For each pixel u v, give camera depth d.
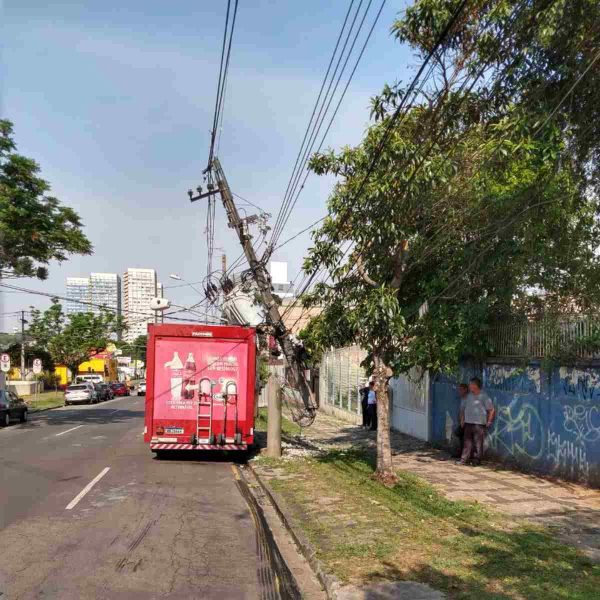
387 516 8.16
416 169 8.77
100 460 14.35
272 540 7.62
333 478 11.27
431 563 6.15
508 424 11.92
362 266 10.60
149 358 14.41
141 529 7.97
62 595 5.62
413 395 17.53
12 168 21.39
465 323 11.42
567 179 9.16
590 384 9.55
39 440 18.83
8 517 8.53
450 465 12.20
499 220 10.10
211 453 15.81
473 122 9.51
